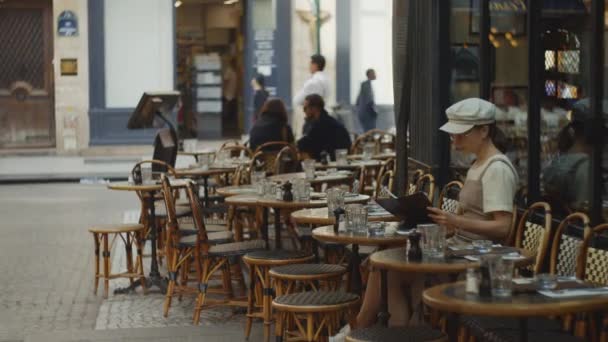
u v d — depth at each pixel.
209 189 17.53
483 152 8.17
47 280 13.03
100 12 28.78
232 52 35.16
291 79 29.89
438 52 12.99
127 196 22.03
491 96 11.44
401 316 8.07
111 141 28.98
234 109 35.16
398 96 10.60
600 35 8.59
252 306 9.79
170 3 29.19
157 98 17.41
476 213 8.11
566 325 7.05
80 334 10.09
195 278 12.27
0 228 17.67
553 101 9.55
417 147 13.92
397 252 7.13
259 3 29.78
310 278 8.66
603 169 8.56
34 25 29.25
